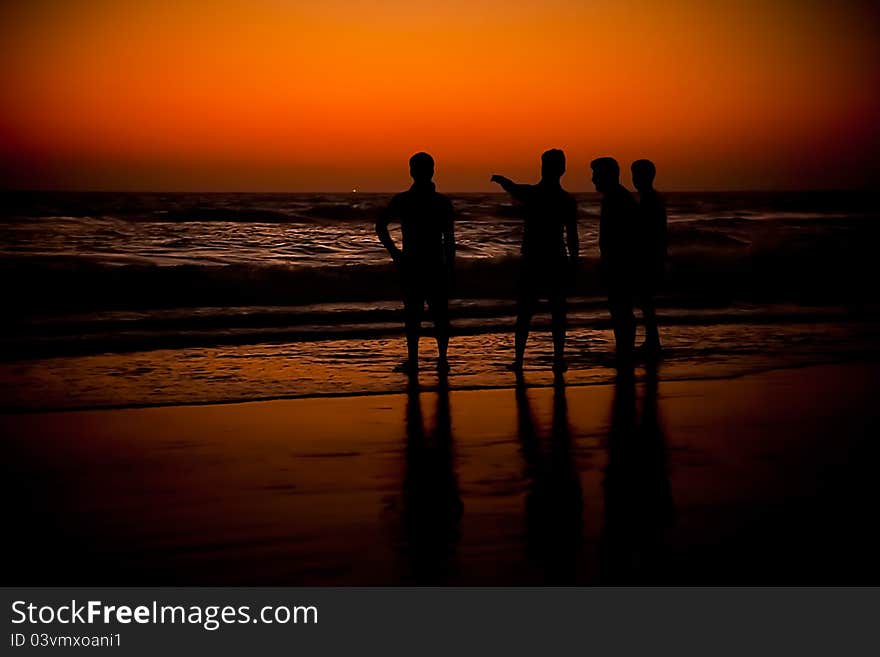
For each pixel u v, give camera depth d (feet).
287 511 12.80
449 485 14.14
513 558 10.96
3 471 14.84
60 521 12.33
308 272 42.60
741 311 38.58
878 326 34.47
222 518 12.48
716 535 11.75
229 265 44.91
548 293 24.49
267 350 28.53
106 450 16.33
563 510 12.82
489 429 18.11
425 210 24.00
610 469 15.10
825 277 49.52
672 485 14.07
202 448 16.52
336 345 29.63
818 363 26.37
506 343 30.40
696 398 21.31
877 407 20.27
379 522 12.32
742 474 14.73
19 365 25.50
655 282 27.25
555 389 22.44
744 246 63.21
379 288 42.73
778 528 12.01
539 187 24.59
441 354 24.53
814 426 18.35
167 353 27.84
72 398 21.06
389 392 22.04
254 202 160.45
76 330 31.48
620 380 23.72
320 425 18.44
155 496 13.51
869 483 14.19
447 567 10.68
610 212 25.48
